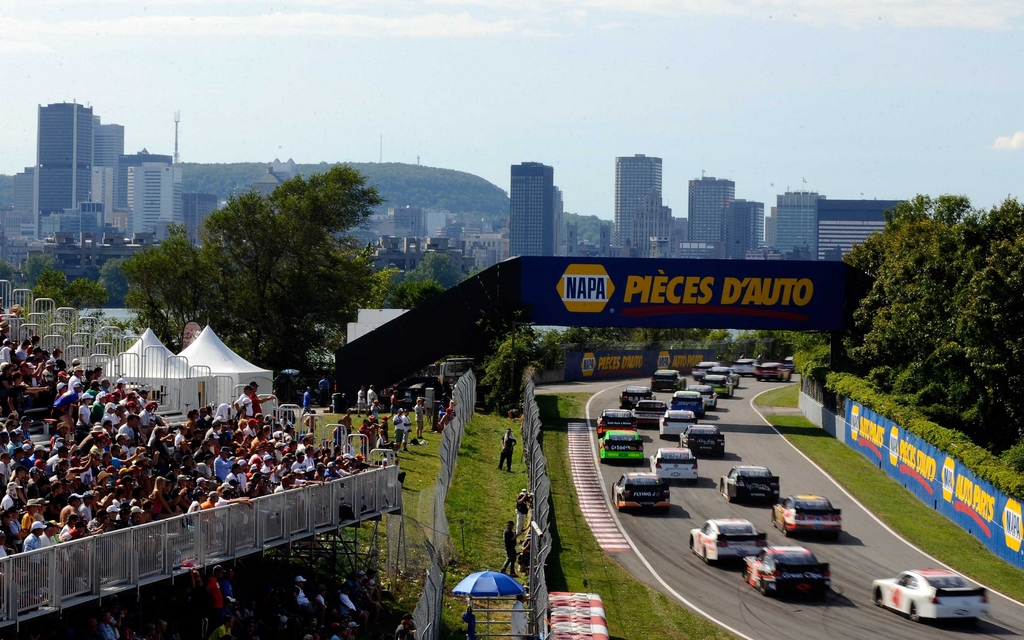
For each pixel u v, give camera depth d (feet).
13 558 132.98
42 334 287.89
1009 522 267.39
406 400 436.76
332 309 574.56
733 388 597.11
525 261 464.65
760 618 216.95
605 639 183.93
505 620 208.23
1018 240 384.88
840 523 283.38
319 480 201.67
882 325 421.18
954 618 211.00
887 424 370.12
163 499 165.89
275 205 603.26
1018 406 380.99
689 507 317.01
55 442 185.37
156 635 152.66
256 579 191.52
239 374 318.24
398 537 224.12
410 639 177.58
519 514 272.92
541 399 522.06
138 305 582.35
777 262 452.76
